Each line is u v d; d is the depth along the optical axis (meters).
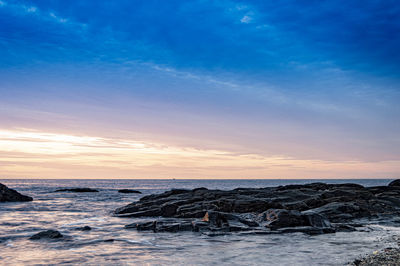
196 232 18.42
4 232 19.03
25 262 11.84
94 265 11.34
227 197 29.11
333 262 11.60
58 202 43.88
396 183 45.06
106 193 69.25
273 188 43.72
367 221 23.62
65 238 16.78
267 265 11.30
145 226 19.97
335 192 32.03
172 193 36.03
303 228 18.62
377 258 11.61
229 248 14.30
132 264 11.47
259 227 19.42
